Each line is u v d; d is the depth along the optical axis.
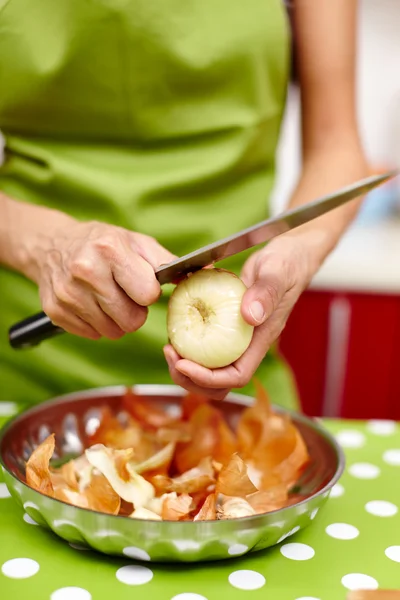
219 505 0.91
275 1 1.23
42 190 1.27
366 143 2.63
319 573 0.89
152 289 0.90
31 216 1.09
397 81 2.57
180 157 1.26
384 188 2.47
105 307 0.93
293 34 1.29
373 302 2.03
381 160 2.62
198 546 0.86
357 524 0.96
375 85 2.58
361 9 2.49
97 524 0.85
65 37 1.18
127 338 1.25
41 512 0.88
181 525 0.85
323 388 2.12
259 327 0.93
